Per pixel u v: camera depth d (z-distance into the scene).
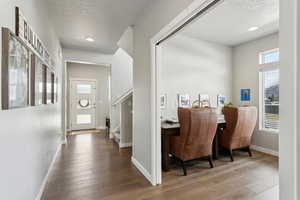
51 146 2.64
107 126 5.96
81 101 6.18
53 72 2.67
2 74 0.99
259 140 3.64
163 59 3.56
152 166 2.14
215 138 3.10
